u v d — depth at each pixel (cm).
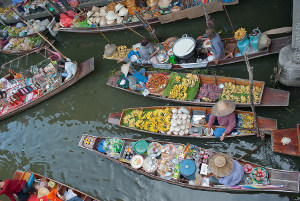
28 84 1575
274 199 942
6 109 1549
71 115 1445
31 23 1869
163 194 1067
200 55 1259
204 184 988
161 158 1089
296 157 977
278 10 1314
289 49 1009
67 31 1738
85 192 1186
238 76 1218
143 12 1513
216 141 1099
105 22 1587
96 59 1577
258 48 1140
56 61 1479
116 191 1145
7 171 1407
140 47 1295
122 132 1281
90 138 1219
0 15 1989
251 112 1050
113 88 1421
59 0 1739
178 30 1471
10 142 1497
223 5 1391
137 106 1329
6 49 1828
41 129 1464
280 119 1060
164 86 1230
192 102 1168
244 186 929
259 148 1037
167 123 1147
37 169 1339
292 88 1087
